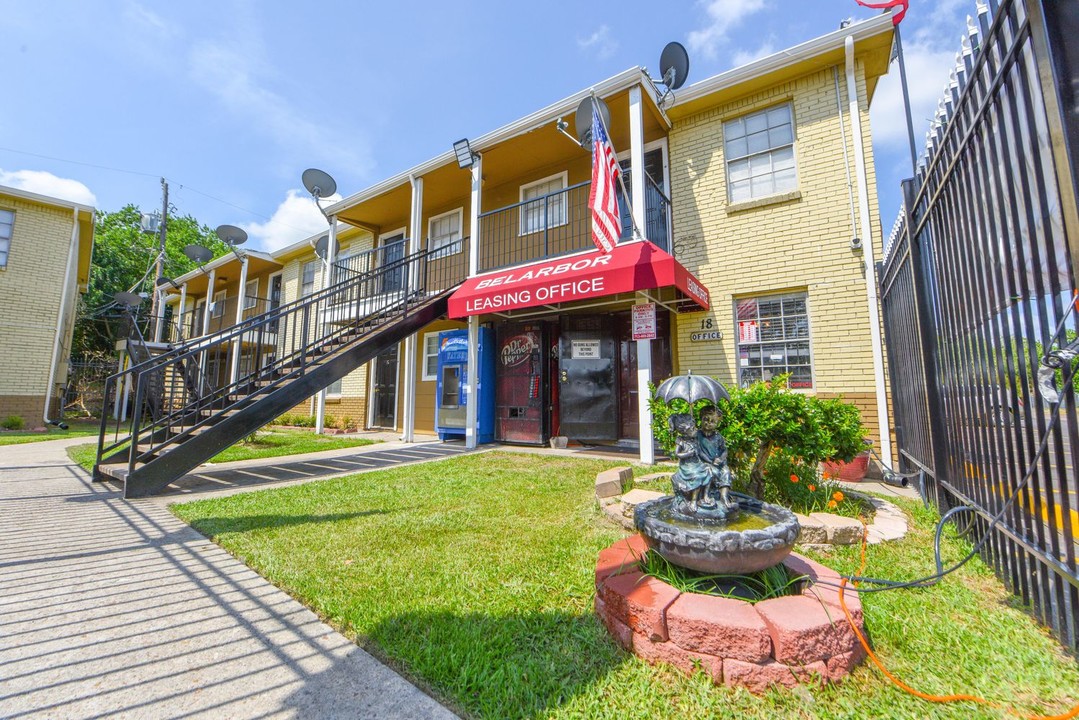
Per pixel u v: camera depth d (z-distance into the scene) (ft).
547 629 7.22
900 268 15.29
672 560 7.22
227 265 57.36
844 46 21.43
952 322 10.36
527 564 9.77
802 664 5.72
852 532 10.38
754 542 6.49
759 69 23.25
